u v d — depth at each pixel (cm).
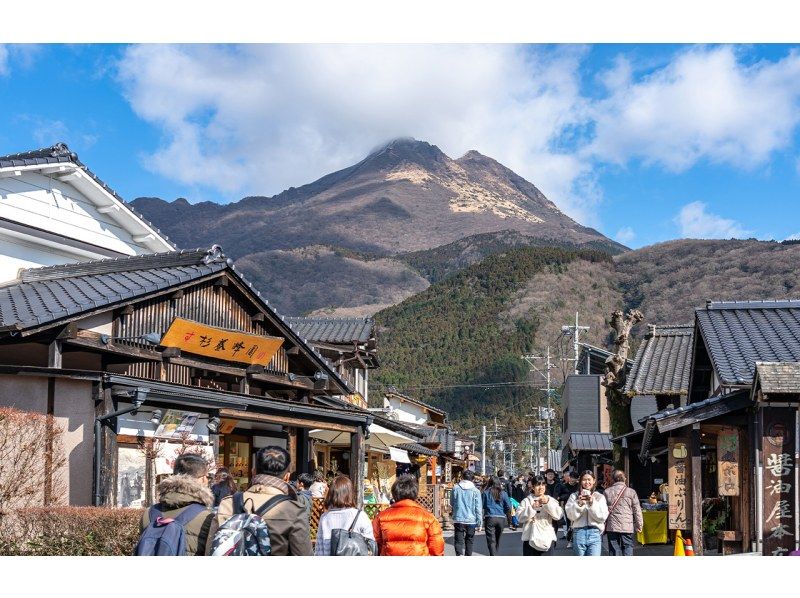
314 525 1652
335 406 2167
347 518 743
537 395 9050
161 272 1620
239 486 1889
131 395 1285
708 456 2103
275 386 1967
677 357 2516
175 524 606
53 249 1923
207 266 1644
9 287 1606
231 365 1720
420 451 3173
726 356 1730
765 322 1906
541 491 1310
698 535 1574
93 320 1418
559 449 7325
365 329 3212
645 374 2445
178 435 1459
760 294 10888
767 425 1438
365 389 3503
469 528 1670
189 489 626
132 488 1378
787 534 1415
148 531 606
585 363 6003
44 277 1767
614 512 1350
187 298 1631
